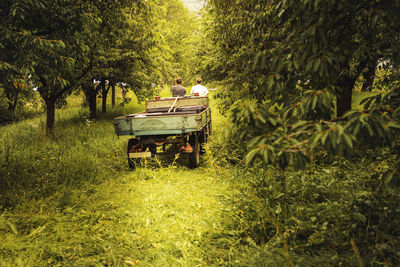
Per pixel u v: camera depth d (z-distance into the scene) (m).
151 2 6.82
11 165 5.38
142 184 5.01
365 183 3.96
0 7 3.81
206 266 2.70
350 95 6.36
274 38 3.89
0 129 12.80
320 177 4.27
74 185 4.88
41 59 4.28
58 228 3.52
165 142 5.80
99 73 10.66
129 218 3.70
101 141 8.26
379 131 1.74
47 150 6.61
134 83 12.77
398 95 2.29
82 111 14.19
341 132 1.64
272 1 3.50
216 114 12.21
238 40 4.98
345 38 2.42
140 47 11.56
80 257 2.96
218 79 11.45
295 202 3.65
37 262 2.87
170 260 2.84
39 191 4.60
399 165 2.02
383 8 2.06
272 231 3.06
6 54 3.98
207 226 3.31
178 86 8.58
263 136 1.97
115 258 2.84
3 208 4.13
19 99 18.75
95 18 5.88
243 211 3.59
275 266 2.49
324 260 2.49
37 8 3.91
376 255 2.47
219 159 5.95
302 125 2.01
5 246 3.14
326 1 2.11
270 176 4.12
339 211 3.24
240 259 2.68
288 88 2.50
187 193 4.47
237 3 4.81
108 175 5.56
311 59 2.17
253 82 4.39
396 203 3.08
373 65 5.45
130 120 5.50
